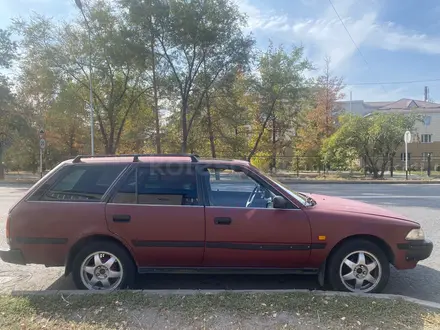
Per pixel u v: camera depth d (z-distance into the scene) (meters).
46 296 3.36
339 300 3.24
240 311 3.06
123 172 3.85
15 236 3.71
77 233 3.64
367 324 2.87
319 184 18.06
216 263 3.73
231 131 23.25
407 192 13.23
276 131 25.06
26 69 21.09
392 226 3.68
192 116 20.92
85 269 3.68
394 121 21.45
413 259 3.72
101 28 18.94
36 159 28.73
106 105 21.20
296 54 21.73
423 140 40.69
